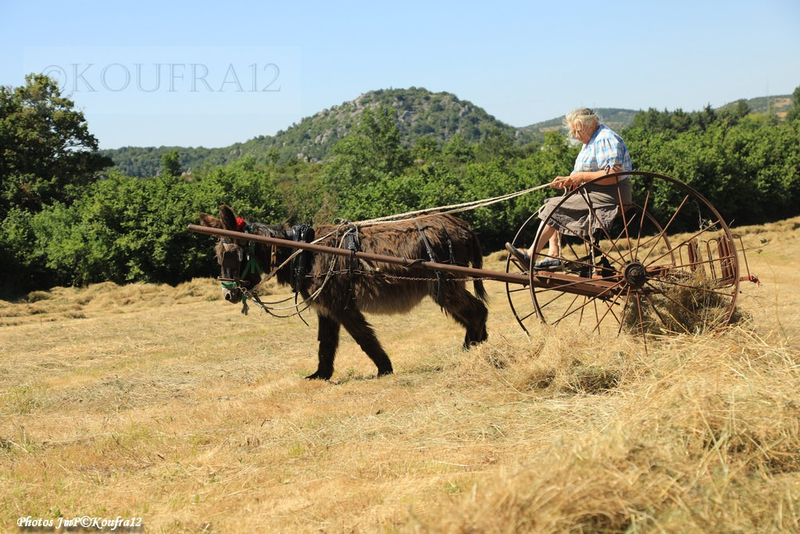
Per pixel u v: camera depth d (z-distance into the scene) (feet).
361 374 27.91
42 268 94.68
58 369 35.70
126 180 101.45
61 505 15.15
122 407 25.45
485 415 18.63
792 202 144.66
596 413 17.10
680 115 330.54
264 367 31.83
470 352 24.44
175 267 93.81
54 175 147.43
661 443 12.83
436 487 13.75
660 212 125.39
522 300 50.98
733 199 132.98
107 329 50.31
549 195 114.62
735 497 11.17
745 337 19.11
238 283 25.43
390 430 18.48
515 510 10.07
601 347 21.24
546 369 20.72
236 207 101.96
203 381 29.58
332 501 13.85
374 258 23.99
